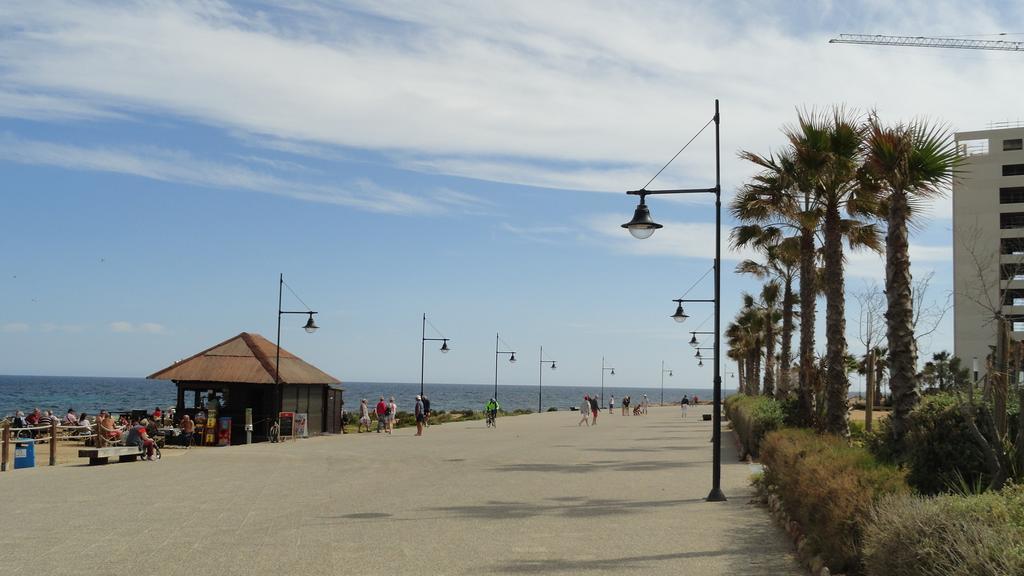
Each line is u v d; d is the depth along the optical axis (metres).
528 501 14.72
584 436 36.06
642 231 15.79
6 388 180.50
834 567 8.20
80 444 36.75
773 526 11.91
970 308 72.19
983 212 75.00
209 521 12.52
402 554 9.99
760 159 22.09
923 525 5.87
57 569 9.16
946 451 9.12
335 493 16.02
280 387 39.78
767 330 48.78
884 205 20.91
